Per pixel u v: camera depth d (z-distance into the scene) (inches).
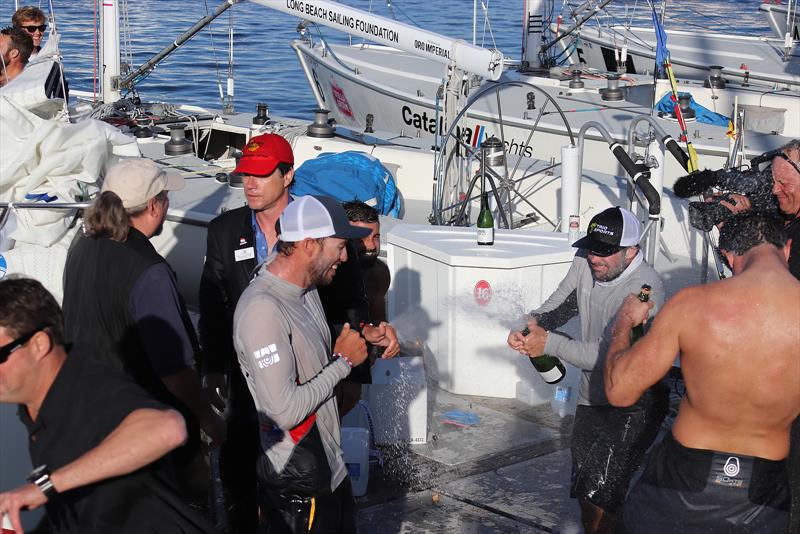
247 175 150.6
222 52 797.2
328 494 129.2
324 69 500.4
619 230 145.2
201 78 693.3
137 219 145.6
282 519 129.2
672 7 1109.1
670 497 125.2
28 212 201.6
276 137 153.9
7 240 201.9
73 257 145.2
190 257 244.7
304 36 529.7
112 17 323.9
